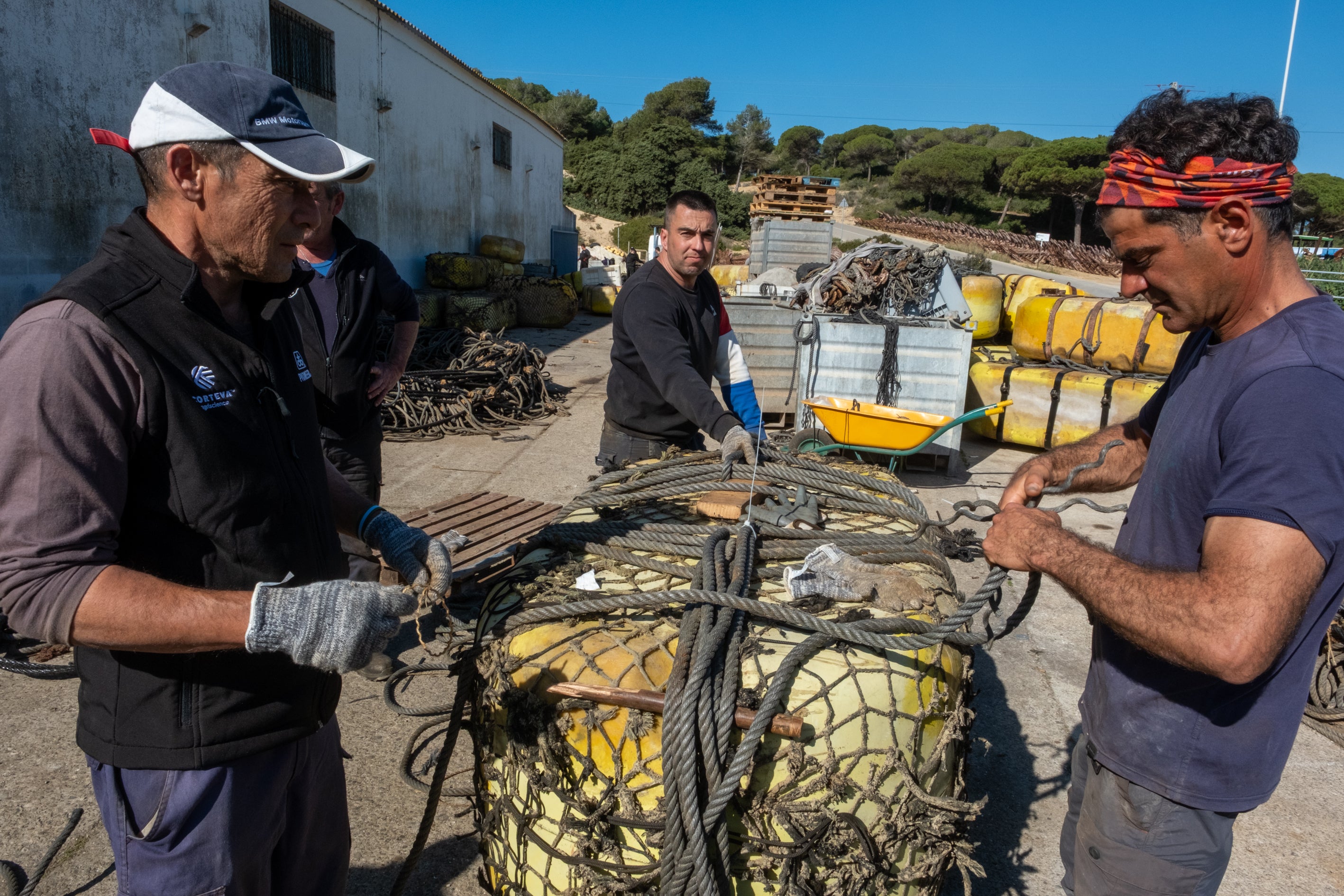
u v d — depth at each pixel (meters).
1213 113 1.22
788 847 1.49
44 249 6.85
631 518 2.29
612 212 51.31
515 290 15.54
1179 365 1.61
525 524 4.46
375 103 12.82
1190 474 1.37
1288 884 2.53
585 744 1.56
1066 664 3.80
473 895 2.33
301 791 1.65
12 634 3.57
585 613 1.68
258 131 1.27
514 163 19.88
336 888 1.85
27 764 2.79
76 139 7.09
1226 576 1.17
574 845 1.59
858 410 6.02
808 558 1.89
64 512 1.18
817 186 12.02
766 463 2.64
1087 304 7.42
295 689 1.48
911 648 1.55
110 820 1.42
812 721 1.51
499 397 8.16
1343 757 3.21
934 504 6.04
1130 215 1.30
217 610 1.22
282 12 10.33
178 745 1.36
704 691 1.45
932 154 69.25
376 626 1.28
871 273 7.25
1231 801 1.40
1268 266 1.28
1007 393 7.50
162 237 1.33
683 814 1.41
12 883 2.19
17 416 1.17
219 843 1.42
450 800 2.71
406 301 3.58
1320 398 1.17
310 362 3.14
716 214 2.99
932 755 1.65
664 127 53.06
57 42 6.85
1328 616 1.34
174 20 8.04
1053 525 1.40
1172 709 1.42
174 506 1.32
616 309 3.24
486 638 1.75
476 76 16.75
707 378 3.30
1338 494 1.14
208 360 1.34
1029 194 65.75
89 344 1.21
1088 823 1.60
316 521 1.58
